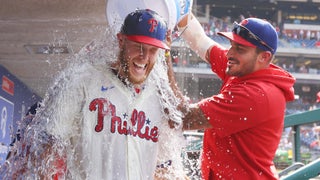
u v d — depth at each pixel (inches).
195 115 85.7
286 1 1258.6
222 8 1269.7
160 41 75.0
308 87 1238.9
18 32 182.7
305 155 611.5
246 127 89.3
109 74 77.5
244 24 93.4
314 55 1235.9
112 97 77.0
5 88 248.7
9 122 259.8
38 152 75.2
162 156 84.5
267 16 1288.1
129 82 77.9
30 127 76.5
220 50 105.7
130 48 75.0
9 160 80.0
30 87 246.8
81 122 76.2
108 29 85.7
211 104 86.7
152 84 81.1
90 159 76.1
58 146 75.3
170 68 85.4
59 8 154.2
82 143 76.0
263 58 93.2
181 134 85.4
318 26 1259.2
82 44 172.6
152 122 80.7
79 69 77.0
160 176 85.0
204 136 97.6
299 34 1256.2
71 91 75.2
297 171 110.2
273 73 93.7
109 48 79.9
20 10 157.0
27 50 206.2
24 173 77.2
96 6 149.9
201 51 108.8
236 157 91.8
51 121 74.2
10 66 235.5
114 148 77.0
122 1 86.3
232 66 94.7
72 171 76.6
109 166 76.7
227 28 1165.1
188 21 98.4
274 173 95.0
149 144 80.4
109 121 76.5
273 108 89.9
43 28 173.3
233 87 90.3
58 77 77.9
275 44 93.9
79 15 157.0
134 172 78.2
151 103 80.6
